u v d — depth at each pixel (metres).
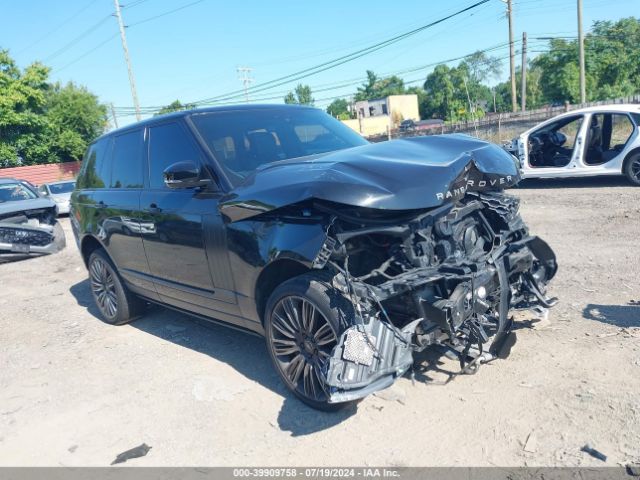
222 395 3.97
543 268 4.29
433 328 3.41
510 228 3.92
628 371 3.52
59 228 11.41
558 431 3.04
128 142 5.32
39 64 38.81
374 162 3.46
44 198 11.52
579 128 11.02
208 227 4.01
